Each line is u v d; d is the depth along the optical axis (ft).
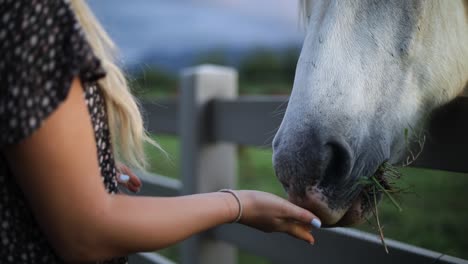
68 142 2.80
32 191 2.83
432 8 4.74
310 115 4.08
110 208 2.99
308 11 5.22
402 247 5.23
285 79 60.03
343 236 5.88
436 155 4.83
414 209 11.09
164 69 68.13
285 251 6.89
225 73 8.72
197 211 3.32
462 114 4.60
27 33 2.71
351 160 4.03
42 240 3.09
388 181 4.41
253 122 7.46
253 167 18.29
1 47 2.71
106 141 3.46
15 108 2.66
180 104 9.04
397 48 4.52
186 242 8.95
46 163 2.76
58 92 2.71
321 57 4.33
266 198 3.61
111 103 3.51
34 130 2.66
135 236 3.05
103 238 2.97
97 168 2.97
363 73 4.33
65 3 2.81
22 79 2.67
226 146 8.86
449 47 4.91
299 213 3.60
